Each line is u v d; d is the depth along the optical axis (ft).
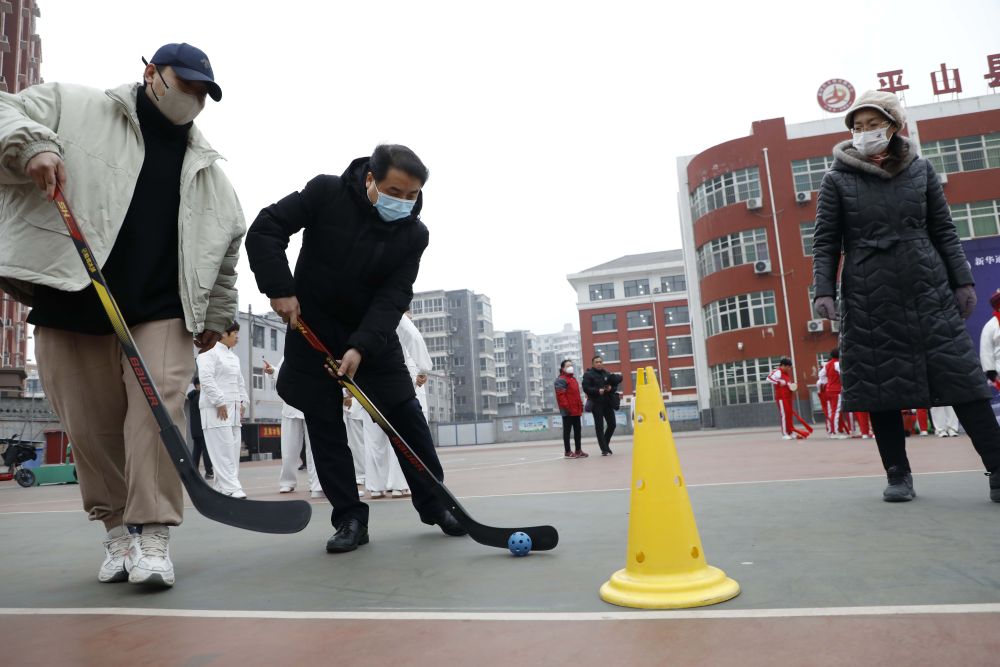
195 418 30.48
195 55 7.97
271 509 7.00
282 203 9.58
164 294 8.25
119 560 8.13
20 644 5.43
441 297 305.12
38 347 8.02
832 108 98.58
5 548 11.32
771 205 98.99
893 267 11.14
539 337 602.44
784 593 5.84
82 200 7.48
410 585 7.07
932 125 93.09
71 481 44.45
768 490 13.65
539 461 36.55
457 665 4.50
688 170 109.60
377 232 9.73
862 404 11.14
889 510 10.07
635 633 4.98
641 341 177.58
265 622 5.82
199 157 8.42
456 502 8.61
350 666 4.58
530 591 6.51
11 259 7.28
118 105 8.00
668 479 6.13
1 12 113.70
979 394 10.35
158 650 5.14
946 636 4.52
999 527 8.25
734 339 99.66
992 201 90.38
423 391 20.40
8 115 7.01
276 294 9.18
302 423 23.99
